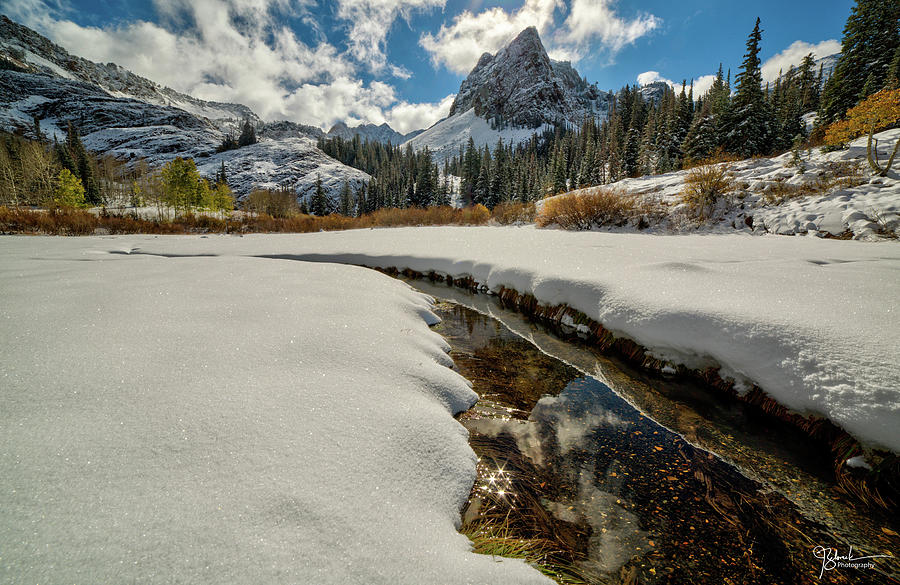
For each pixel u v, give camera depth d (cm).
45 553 125
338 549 144
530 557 186
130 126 13775
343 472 186
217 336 332
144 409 212
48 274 607
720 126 2552
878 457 231
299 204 7800
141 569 124
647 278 507
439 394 307
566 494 234
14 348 282
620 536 205
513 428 300
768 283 440
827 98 2298
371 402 251
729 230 1194
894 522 210
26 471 158
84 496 149
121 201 6006
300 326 372
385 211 3119
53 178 4803
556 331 528
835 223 947
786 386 294
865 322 312
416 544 156
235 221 2645
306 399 242
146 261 786
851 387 257
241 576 127
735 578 182
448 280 831
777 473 251
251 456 185
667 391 361
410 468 204
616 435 296
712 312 373
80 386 229
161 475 165
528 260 725
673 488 241
